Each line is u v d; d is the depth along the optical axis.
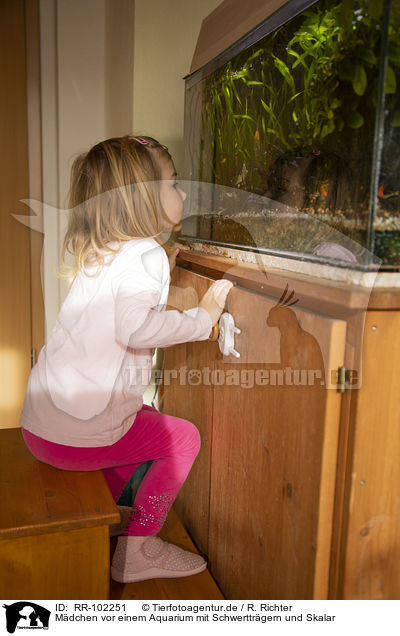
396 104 0.65
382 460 0.76
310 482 0.79
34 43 1.40
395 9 0.62
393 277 0.70
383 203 0.67
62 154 1.44
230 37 1.03
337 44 0.71
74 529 0.91
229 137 1.04
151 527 1.16
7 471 1.05
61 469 1.07
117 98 1.29
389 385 0.74
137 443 1.08
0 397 1.64
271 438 0.90
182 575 1.19
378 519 0.77
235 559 1.08
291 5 0.81
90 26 1.41
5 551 0.88
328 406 0.74
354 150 0.69
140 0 1.11
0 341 1.56
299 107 0.81
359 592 0.79
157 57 1.15
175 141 1.19
